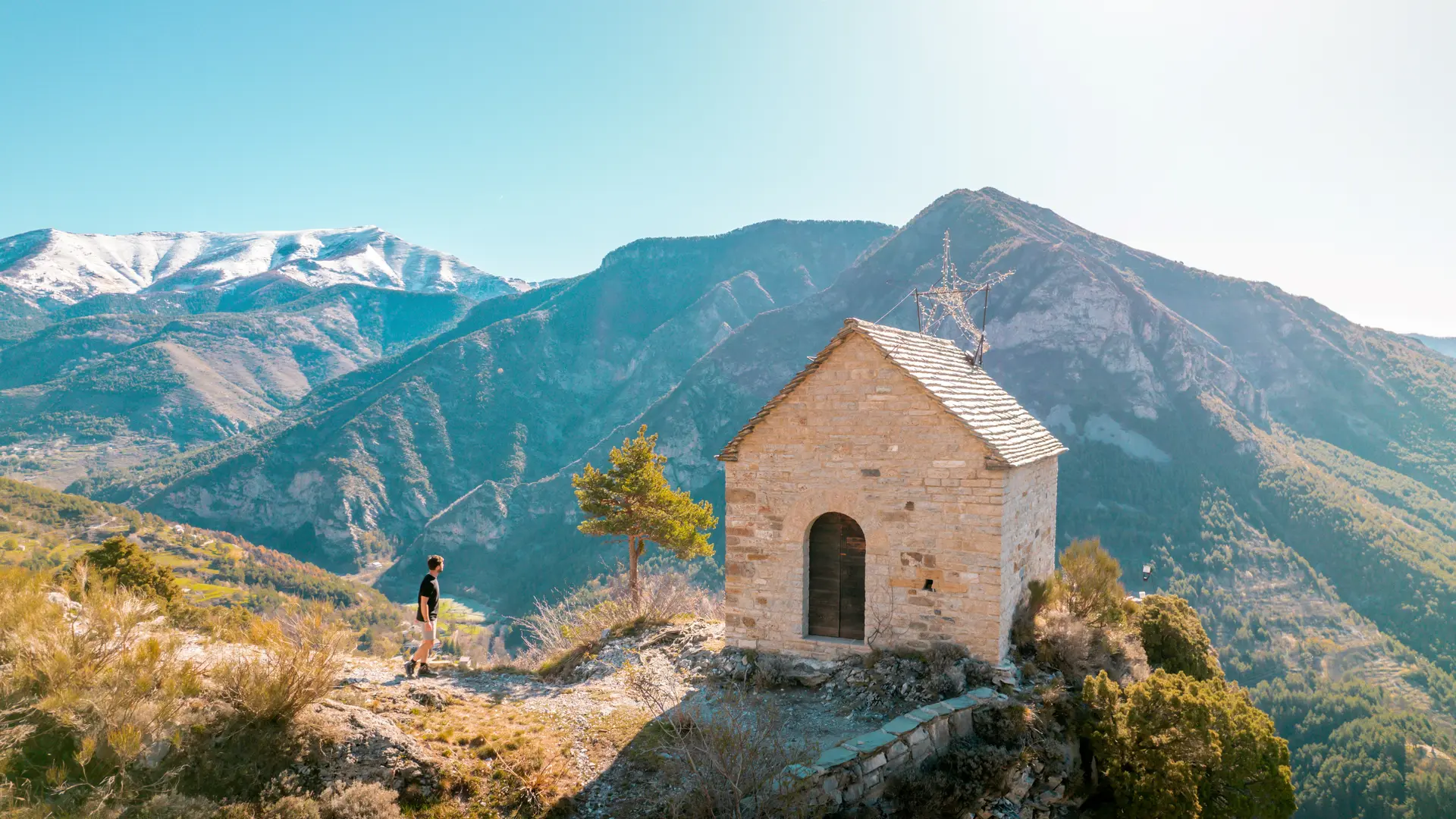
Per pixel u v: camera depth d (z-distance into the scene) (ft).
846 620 50.31
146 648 27.66
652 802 32.65
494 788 32.04
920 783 36.27
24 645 27.12
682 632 58.34
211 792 25.67
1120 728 42.01
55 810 22.04
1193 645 59.47
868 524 48.37
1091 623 52.44
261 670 30.30
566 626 75.82
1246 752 41.42
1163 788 39.70
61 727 25.27
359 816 26.66
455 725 37.45
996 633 45.16
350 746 30.27
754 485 51.55
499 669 53.01
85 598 31.12
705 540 92.63
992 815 38.09
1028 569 53.01
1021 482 50.34
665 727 39.37
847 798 33.88
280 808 25.58
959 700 42.24
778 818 29.55
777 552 50.96
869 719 42.34
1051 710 42.83
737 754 31.48
